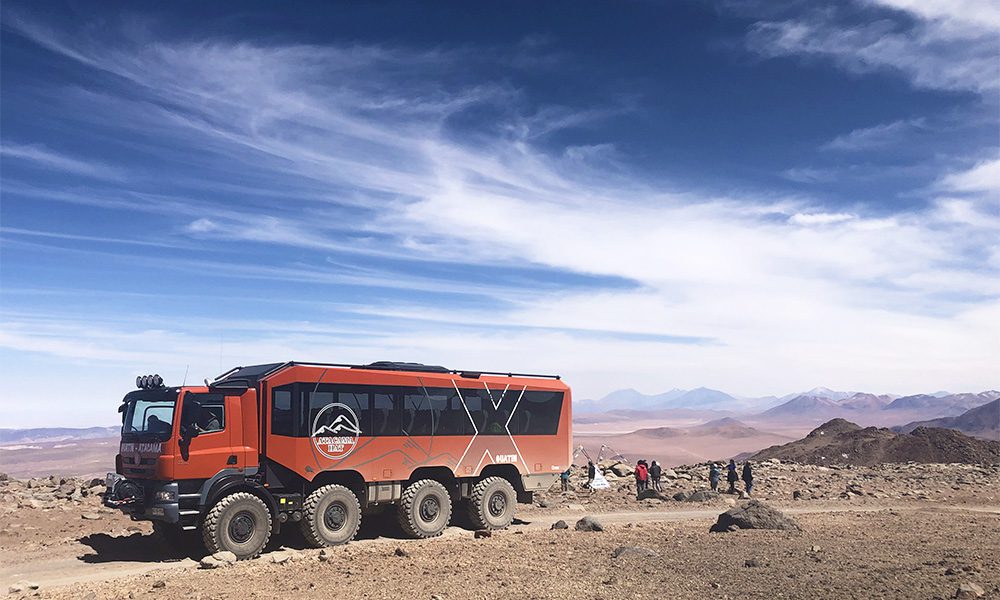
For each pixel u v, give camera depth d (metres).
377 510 19.36
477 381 20.89
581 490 33.59
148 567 15.77
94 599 12.27
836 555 15.41
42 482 29.44
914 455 81.00
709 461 50.22
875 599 10.91
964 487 40.47
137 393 17.38
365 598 11.88
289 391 17.67
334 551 16.81
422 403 19.75
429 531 19.38
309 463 17.61
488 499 20.80
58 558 16.78
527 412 21.88
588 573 13.80
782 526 20.53
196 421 16.19
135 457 16.86
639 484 33.12
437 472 20.19
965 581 11.88
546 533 20.33
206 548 16.94
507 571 14.15
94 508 23.83
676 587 12.30
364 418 18.66
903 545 17.28
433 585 12.80
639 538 19.14
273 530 17.06
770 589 11.86
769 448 97.19
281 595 12.20
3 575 15.10
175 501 15.82
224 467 16.59
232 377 18.23
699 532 20.69
